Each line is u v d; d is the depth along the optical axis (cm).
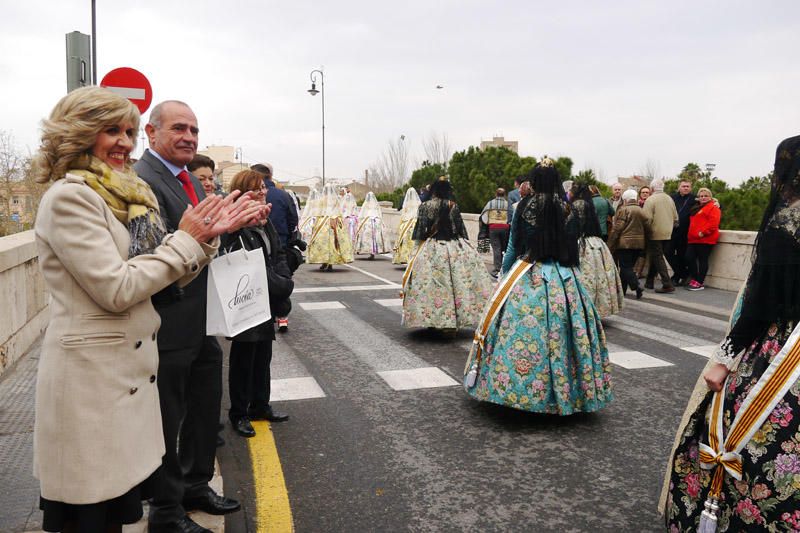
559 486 377
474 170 2742
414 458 416
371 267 1577
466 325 753
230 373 461
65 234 207
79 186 210
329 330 815
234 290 296
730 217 1491
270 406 489
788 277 225
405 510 347
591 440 446
